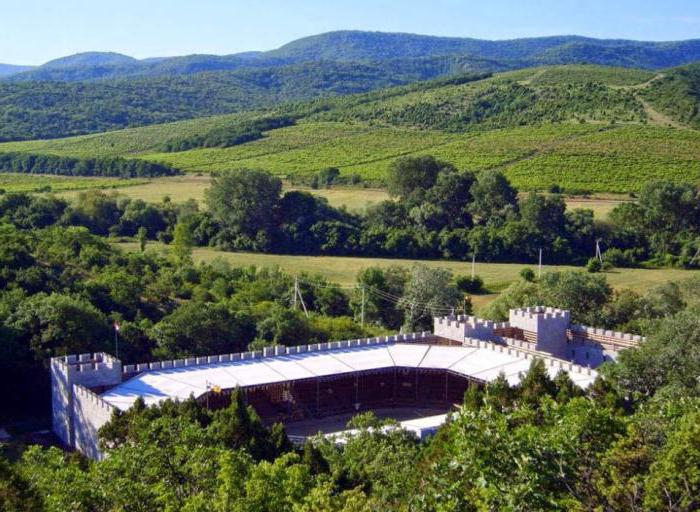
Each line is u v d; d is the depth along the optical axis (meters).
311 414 87.69
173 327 98.50
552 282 118.81
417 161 197.00
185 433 46.62
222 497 37.50
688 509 32.12
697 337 71.81
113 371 80.38
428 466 44.97
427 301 126.94
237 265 154.75
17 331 88.88
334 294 132.62
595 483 34.06
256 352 90.25
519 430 35.00
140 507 39.44
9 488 38.44
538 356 88.19
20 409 88.25
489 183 182.00
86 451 75.62
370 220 182.25
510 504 29.94
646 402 58.38
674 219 165.50
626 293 116.19
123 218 174.25
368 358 91.19
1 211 162.50
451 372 87.06
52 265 114.88
